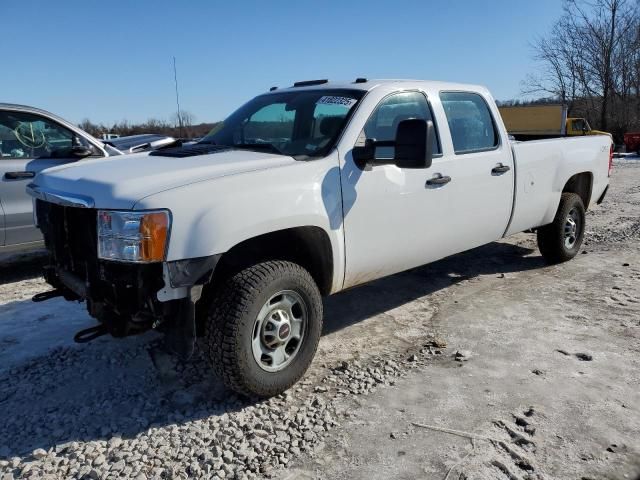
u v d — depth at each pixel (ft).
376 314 15.96
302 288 11.32
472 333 14.39
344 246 12.35
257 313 10.52
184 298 9.93
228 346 10.27
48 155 19.52
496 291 17.75
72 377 12.30
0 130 18.40
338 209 12.06
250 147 13.23
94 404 11.17
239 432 10.11
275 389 11.12
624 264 20.29
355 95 13.39
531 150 17.67
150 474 9.05
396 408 10.82
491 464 9.08
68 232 11.14
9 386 11.93
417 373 12.26
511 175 16.85
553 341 13.73
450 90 15.43
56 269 12.09
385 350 13.53
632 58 113.09
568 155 19.39
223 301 10.37
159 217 9.53
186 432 10.15
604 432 9.87
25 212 18.71
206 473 9.03
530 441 9.64
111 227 9.72
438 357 13.06
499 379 11.86
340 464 9.20
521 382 11.71
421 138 11.39
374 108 13.19
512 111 72.38
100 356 13.30
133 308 10.32
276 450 9.59
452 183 14.76
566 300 16.65
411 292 17.81
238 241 10.27
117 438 9.94
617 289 17.47
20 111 18.94
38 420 10.62
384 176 12.97
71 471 9.11
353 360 12.98
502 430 10.01
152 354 13.34
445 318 15.52
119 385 11.95
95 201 9.98
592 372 12.07
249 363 10.55
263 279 10.53
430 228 14.44
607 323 14.76
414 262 14.57
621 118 115.03
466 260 21.57
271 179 10.89
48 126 19.69
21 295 17.81
